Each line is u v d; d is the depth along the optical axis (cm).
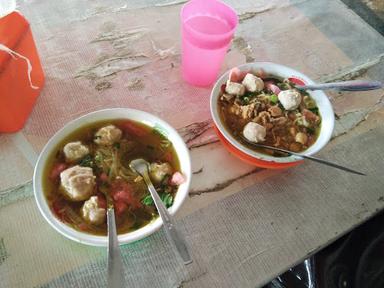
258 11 102
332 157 78
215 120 70
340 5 109
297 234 67
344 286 80
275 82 81
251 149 71
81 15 93
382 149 81
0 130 70
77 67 83
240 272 61
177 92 83
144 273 59
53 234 61
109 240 54
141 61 87
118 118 69
